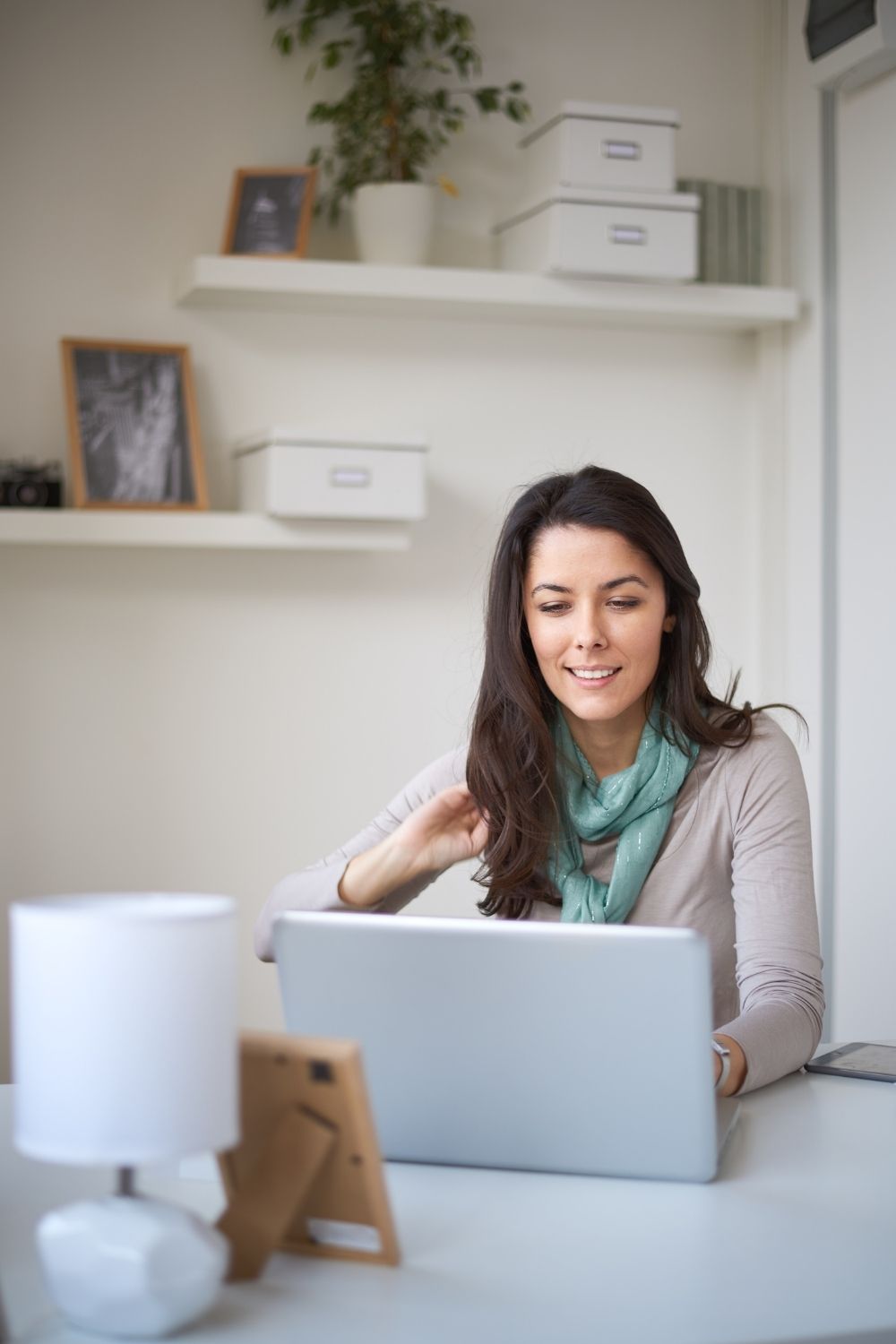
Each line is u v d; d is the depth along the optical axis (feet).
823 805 10.75
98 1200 2.92
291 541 9.87
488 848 5.95
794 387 11.14
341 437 9.70
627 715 5.93
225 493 10.45
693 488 11.37
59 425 10.03
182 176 10.26
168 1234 2.82
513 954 3.80
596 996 3.76
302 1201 3.20
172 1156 2.77
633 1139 3.83
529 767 5.89
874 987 10.14
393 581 10.77
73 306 10.07
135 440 9.89
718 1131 4.16
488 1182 3.86
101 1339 2.84
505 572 5.82
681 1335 2.86
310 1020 4.00
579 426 11.14
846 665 10.53
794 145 11.07
